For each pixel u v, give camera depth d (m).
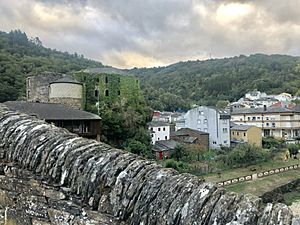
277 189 41.16
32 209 4.46
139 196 3.67
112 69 62.47
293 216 3.00
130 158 4.06
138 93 60.66
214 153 58.69
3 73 65.00
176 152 54.34
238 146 58.28
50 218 4.29
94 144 4.43
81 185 4.05
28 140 4.73
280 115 86.50
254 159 53.03
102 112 51.19
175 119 84.94
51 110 38.25
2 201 4.80
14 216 4.64
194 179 3.62
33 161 4.49
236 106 110.88
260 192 39.22
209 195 3.37
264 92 137.00
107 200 3.84
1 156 4.83
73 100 49.41
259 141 70.19
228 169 49.34
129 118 53.31
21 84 63.66
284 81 146.38
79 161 4.17
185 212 3.35
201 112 70.94
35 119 5.41
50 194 4.29
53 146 4.49
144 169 3.86
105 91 56.34
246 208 3.15
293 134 86.19
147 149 51.84
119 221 3.72
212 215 3.21
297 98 119.62
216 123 68.81
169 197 3.52
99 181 3.95
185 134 66.88
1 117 5.44
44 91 50.06
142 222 3.54
